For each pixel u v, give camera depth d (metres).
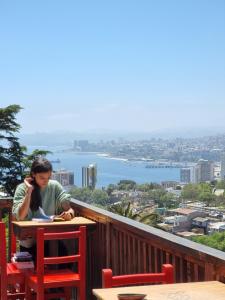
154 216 20.94
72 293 5.39
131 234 4.35
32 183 4.97
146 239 4.06
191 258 3.37
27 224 4.58
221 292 2.58
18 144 20.64
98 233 5.22
